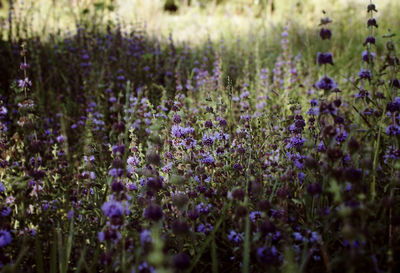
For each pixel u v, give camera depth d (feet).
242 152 8.51
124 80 16.83
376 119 8.18
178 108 9.34
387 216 6.66
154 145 7.54
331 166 6.27
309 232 5.85
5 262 5.75
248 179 7.34
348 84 15.85
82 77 16.30
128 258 5.45
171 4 42.78
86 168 8.45
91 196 8.07
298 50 23.07
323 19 6.31
